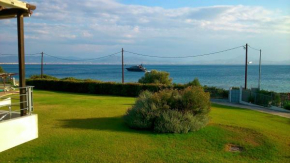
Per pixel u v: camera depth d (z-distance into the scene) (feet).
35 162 22.33
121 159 23.59
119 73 403.54
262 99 72.43
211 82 222.89
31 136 23.65
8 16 26.61
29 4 23.91
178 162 23.45
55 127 33.55
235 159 24.73
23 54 24.50
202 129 33.94
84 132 31.45
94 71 484.74
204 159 24.32
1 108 44.50
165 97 36.96
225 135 31.71
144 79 103.04
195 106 35.86
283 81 231.71
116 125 35.83
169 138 30.09
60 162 22.48
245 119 45.21
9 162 22.13
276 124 42.37
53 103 56.70
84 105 54.44
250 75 342.23
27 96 24.20
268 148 27.76
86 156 23.93
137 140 29.01
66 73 393.91
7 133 21.34
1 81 84.84
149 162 23.22
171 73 402.11
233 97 82.94
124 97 80.18
